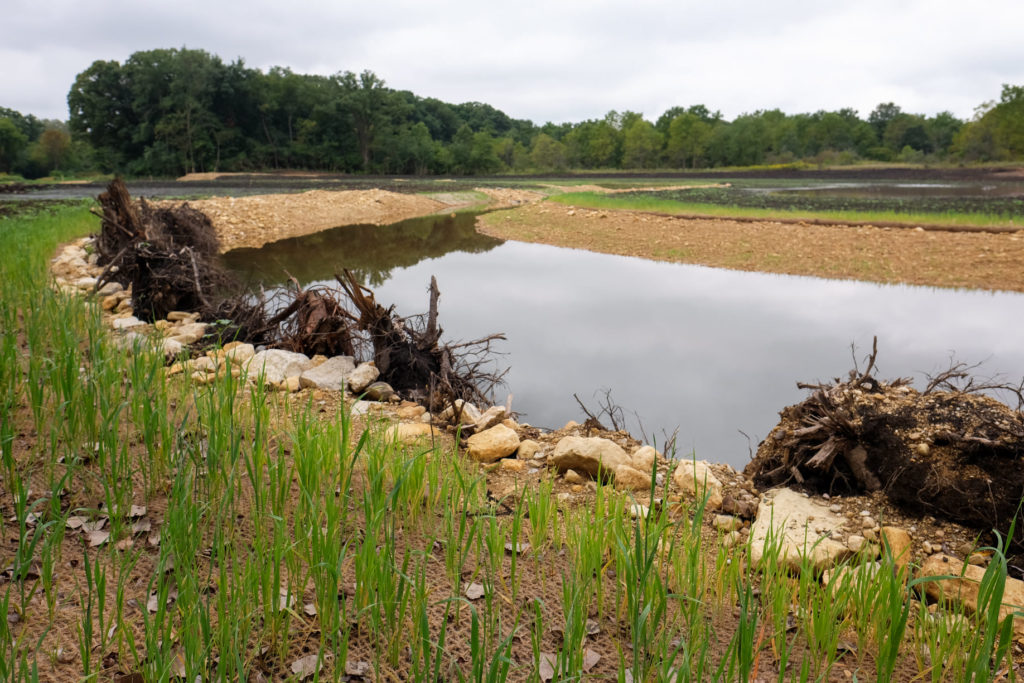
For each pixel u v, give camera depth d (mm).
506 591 3926
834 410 5184
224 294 13117
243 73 98062
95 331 7395
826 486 5117
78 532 4191
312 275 15992
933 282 14898
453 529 4445
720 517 4863
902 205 31609
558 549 4348
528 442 6324
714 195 42312
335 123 103750
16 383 5902
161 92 93625
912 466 4734
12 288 9992
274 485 4328
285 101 102375
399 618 3328
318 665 2969
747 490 5371
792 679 3057
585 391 8273
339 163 102812
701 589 3846
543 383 8570
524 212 28891
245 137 99750
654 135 135125
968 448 4641
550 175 94625
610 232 23062
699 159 133625
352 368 8172
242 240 22547
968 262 16172
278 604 3389
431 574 4023
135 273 10930
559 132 176375
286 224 26203
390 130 105688
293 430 5730
